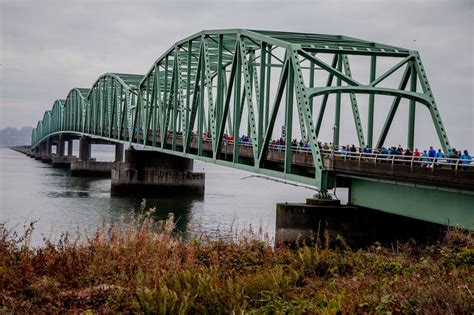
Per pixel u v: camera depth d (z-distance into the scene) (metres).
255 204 75.25
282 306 13.48
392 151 34.75
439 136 37.19
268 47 52.06
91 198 79.00
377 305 13.09
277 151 42.34
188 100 62.88
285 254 18.89
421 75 39.06
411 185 27.70
